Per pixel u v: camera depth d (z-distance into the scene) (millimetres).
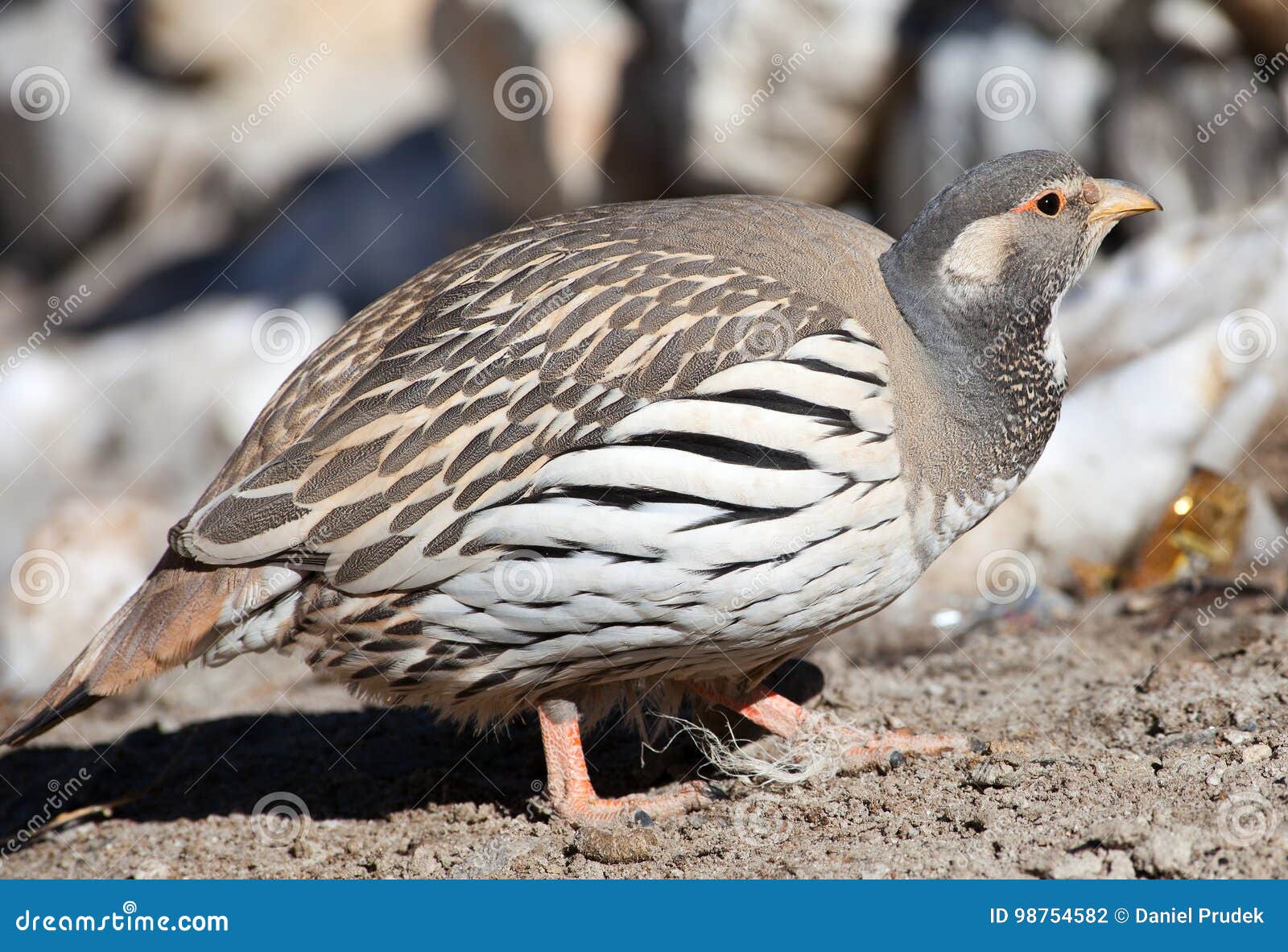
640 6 20078
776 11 17625
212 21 29297
